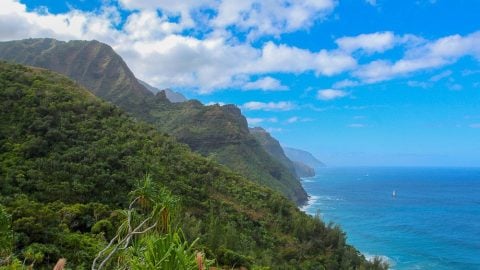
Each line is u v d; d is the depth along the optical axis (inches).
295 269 2177.7
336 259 2534.5
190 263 341.7
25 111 2295.8
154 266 334.0
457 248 3843.5
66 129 2358.5
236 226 2384.4
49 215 1379.2
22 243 1198.3
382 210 6358.3
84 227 1588.3
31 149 2000.5
